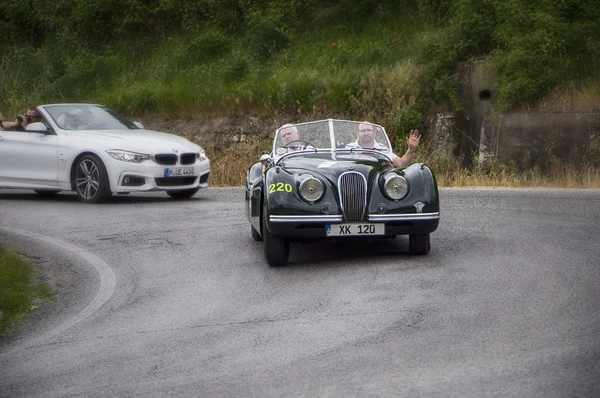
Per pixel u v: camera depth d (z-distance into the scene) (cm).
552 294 1223
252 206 1762
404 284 1338
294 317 1176
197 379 926
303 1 5241
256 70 4494
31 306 1379
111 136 2670
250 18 5072
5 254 1734
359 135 1808
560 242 1666
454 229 1886
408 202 1512
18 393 931
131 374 966
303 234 1505
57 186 2695
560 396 800
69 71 5209
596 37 3812
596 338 987
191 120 4388
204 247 1805
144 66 5238
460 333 1039
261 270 1534
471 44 3900
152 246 1848
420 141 3791
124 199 2734
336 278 1417
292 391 862
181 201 2634
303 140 1803
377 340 1031
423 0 4678
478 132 3722
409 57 4219
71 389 928
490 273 1391
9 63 5597
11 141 2777
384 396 829
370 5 4994
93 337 1152
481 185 3039
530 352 945
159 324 1195
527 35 3756
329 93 4050
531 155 3438
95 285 1505
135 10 5662
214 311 1249
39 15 5944
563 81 3553
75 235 2033
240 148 4041
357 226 1509
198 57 5000
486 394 817
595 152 3300
